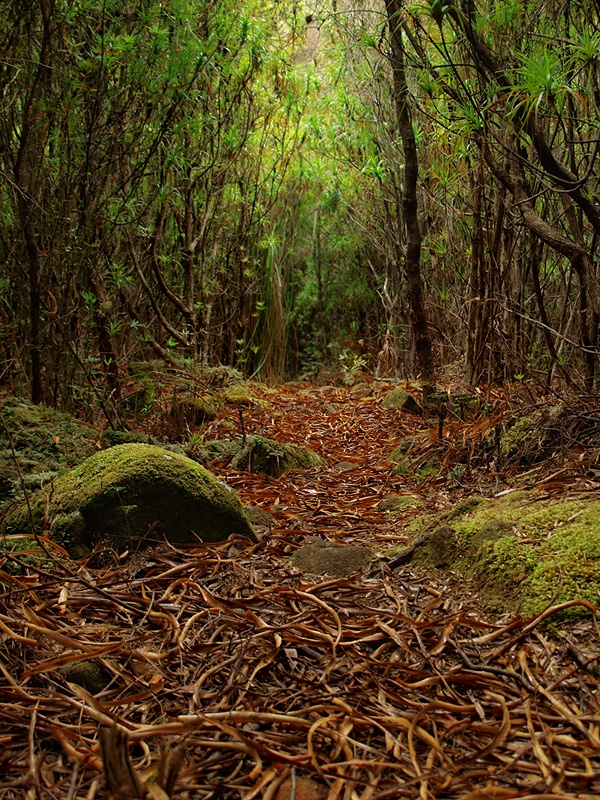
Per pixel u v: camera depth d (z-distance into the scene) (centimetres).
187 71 515
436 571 271
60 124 454
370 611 233
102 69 466
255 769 157
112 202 491
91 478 301
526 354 571
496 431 404
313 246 1124
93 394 495
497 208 514
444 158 535
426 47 520
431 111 588
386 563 281
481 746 168
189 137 602
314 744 169
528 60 332
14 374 472
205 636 220
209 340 803
